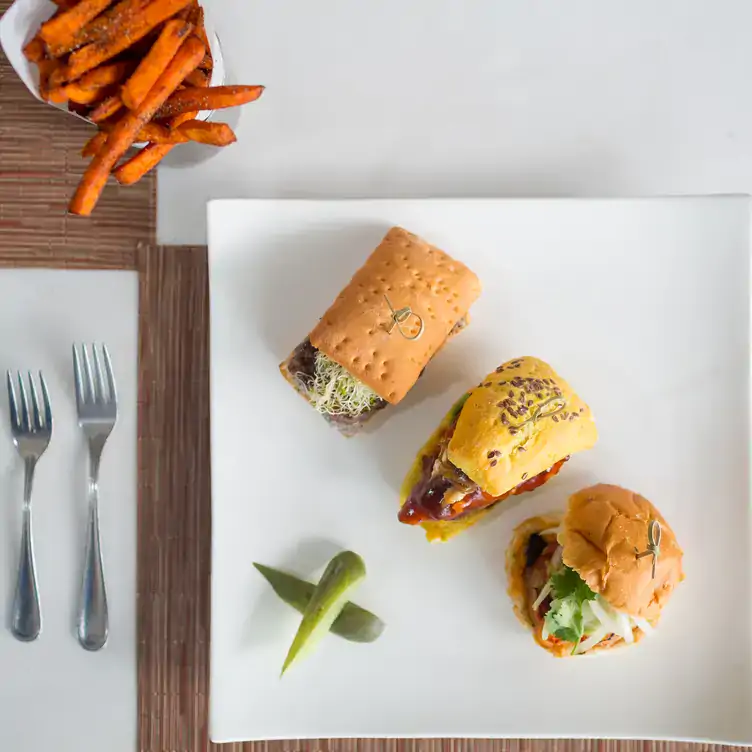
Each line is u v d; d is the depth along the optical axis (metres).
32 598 0.94
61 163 0.95
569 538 0.87
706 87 0.96
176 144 0.91
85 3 0.84
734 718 0.92
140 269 0.95
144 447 0.95
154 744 0.95
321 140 0.96
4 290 0.95
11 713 0.95
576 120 0.96
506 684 0.93
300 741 0.95
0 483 0.95
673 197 0.93
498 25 0.96
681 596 0.93
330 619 0.91
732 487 0.93
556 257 0.93
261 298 0.93
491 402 0.87
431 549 0.93
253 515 0.93
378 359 0.87
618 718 0.92
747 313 0.93
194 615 0.95
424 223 0.93
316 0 0.96
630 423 0.93
